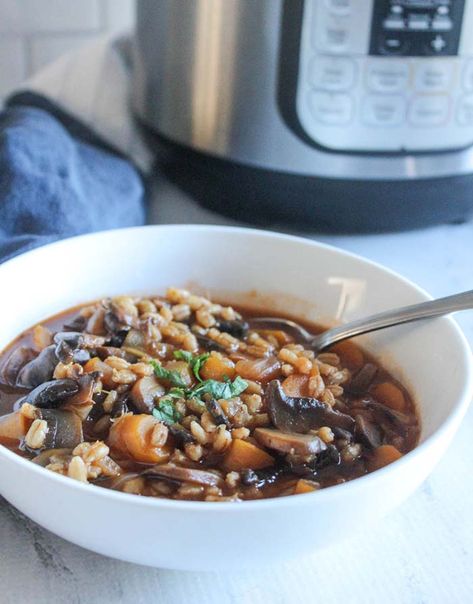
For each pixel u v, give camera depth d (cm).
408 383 47
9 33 80
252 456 41
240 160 61
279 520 36
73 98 72
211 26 59
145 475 40
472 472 47
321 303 52
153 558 37
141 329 48
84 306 52
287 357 47
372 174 60
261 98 59
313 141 59
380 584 41
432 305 46
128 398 44
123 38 76
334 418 43
